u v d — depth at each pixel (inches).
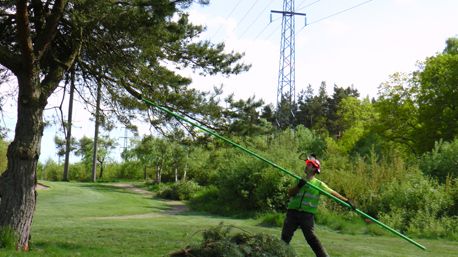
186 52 501.4
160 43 459.8
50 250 401.7
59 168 2849.4
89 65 463.2
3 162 1354.6
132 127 490.6
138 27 418.0
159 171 2106.3
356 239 621.6
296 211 331.6
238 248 282.7
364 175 1011.9
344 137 2449.6
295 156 1079.0
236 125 501.7
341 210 930.1
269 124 535.8
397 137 1797.5
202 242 297.1
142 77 463.5
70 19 430.3
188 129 496.1
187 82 488.4
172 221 829.8
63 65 418.0
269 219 846.5
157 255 396.5
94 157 2282.2
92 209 1092.5
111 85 469.4
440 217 823.7
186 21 477.7
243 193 1066.1
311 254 426.9
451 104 1657.2
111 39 436.5
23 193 403.9
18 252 366.3
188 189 1594.5
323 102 4158.5
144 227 659.4
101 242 476.4
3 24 446.3
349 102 2733.8
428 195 847.1
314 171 336.8
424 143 1675.7
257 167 1070.4
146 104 465.7
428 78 1675.7
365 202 933.8
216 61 510.6
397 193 888.3
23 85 405.1
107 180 2613.2
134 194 1701.5
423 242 629.0
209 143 508.4
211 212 1125.7
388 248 521.7
